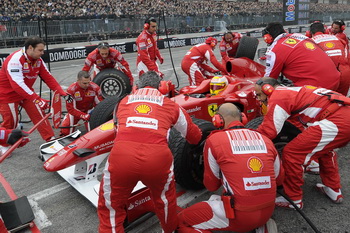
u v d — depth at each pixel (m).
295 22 25.92
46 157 4.04
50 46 15.65
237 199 2.33
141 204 2.86
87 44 16.59
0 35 14.41
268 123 2.87
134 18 19.03
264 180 2.34
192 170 3.25
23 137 2.82
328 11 36.28
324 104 2.83
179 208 3.02
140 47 6.57
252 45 5.54
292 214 3.06
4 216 2.93
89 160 3.35
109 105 4.16
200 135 2.75
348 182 3.59
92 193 3.23
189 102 3.87
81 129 5.43
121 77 6.02
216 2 28.78
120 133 2.36
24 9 16.80
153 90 2.56
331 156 3.15
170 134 3.19
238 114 2.65
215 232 2.81
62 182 3.78
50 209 3.25
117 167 2.28
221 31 24.38
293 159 2.95
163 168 2.31
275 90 2.95
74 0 19.20
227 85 4.30
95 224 3.01
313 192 3.43
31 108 4.48
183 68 6.41
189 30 22.44
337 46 4.58
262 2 34.41
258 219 2.34
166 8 23.50
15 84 4.20
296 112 2.91
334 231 2.80
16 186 3.70
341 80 4.62
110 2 20.95
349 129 2.81
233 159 2.38
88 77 4.57
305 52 3.58
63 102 7.37
